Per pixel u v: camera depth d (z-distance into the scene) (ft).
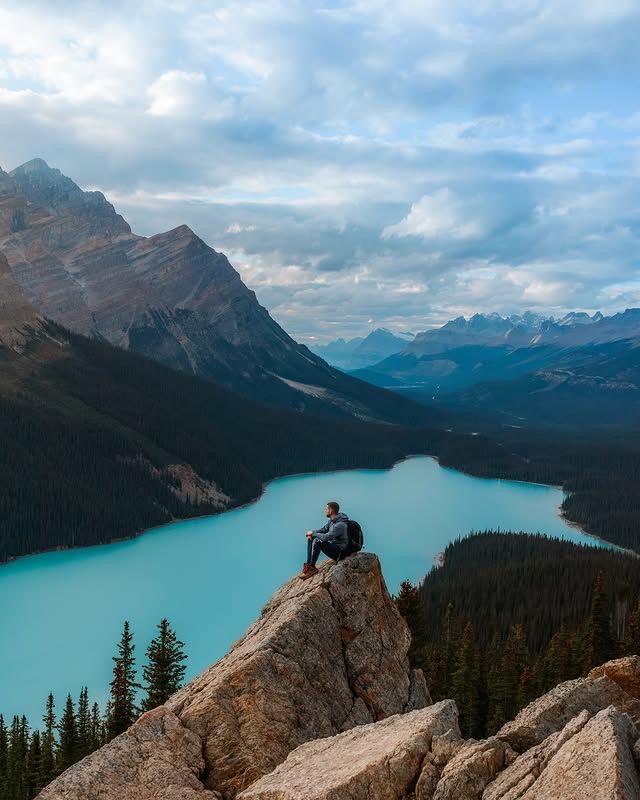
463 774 46.60
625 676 67.26
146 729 61.16
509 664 244.83
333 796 47.34
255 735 61.41
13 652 457.27
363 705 69.21
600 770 39.99
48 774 233.55
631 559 558.15
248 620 524.93
